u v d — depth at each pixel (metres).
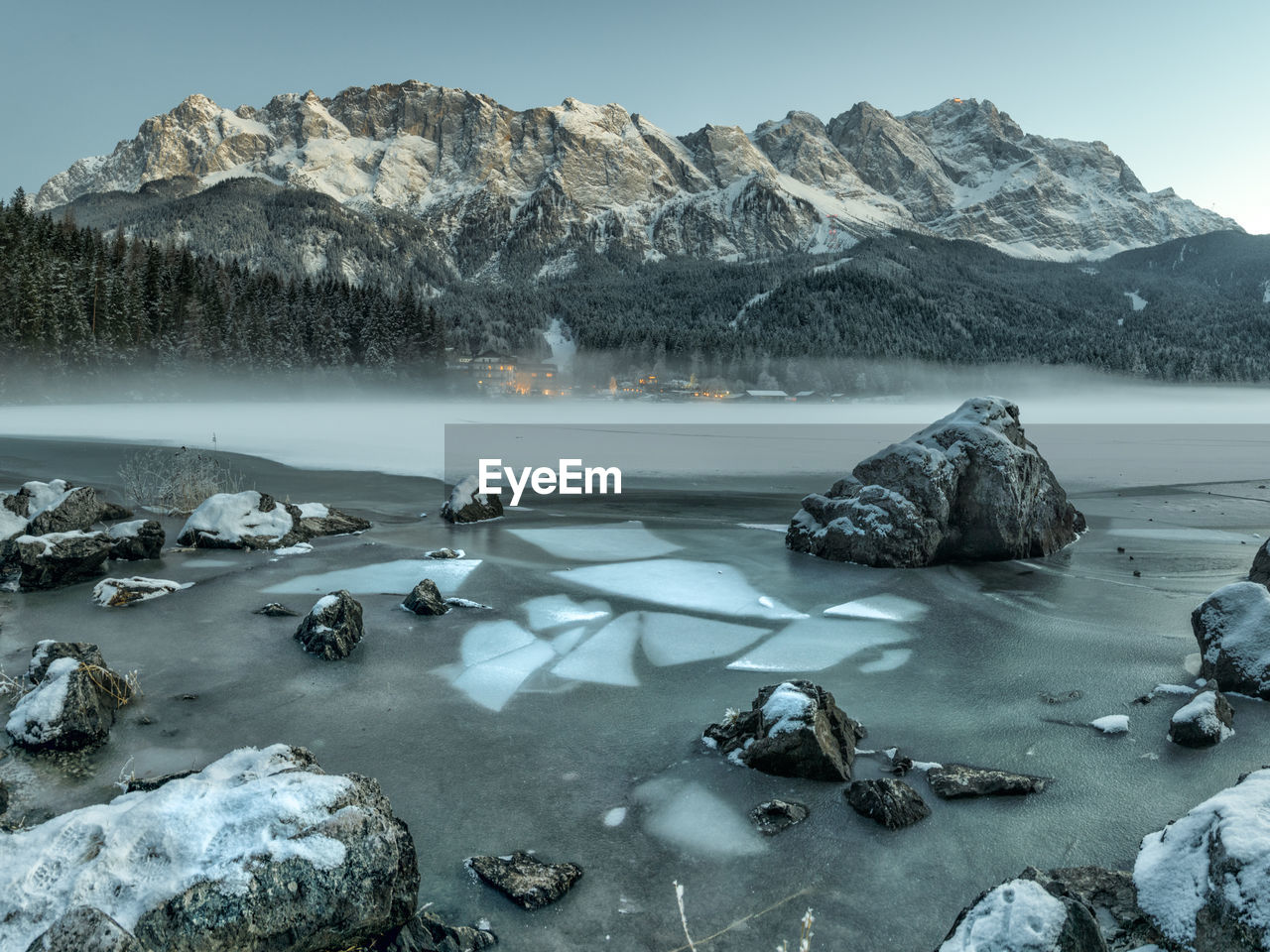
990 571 13.30
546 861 4.93
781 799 5.77
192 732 6.80
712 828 5.38
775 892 4.66
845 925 4.34
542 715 7.31
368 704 7.49
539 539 15.55
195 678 8.04
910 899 4.59
